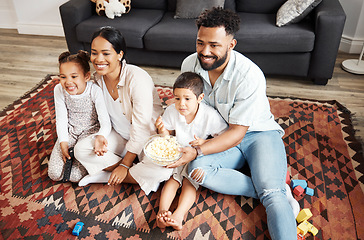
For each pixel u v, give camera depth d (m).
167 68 2.86
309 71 2.50
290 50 2.39
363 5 2.80
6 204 1.58
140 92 1.53
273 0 2.72
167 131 1.63
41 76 2.77
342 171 1.74
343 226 1.46
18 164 1.83
